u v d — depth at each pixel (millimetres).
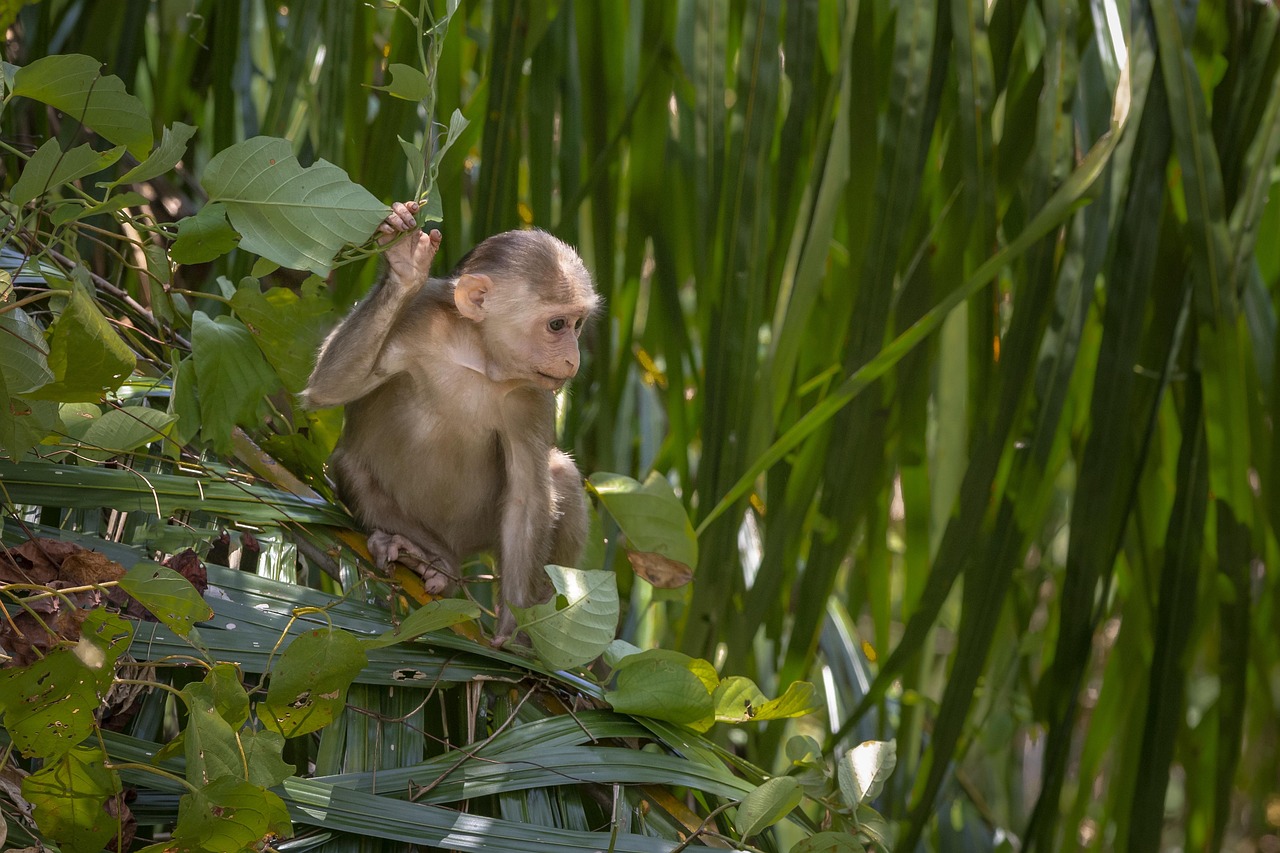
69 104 4242
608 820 4488
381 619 4730
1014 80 6734
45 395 3832
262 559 5027
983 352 6273
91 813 3650
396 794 4176
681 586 5789
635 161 6816
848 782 4668
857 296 6125
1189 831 7055
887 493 7027
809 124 6688
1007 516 6113
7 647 3824
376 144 6793
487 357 6223
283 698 3918
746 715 4996
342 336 5383
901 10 6152
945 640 11320
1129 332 6129
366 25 6883
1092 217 6141
